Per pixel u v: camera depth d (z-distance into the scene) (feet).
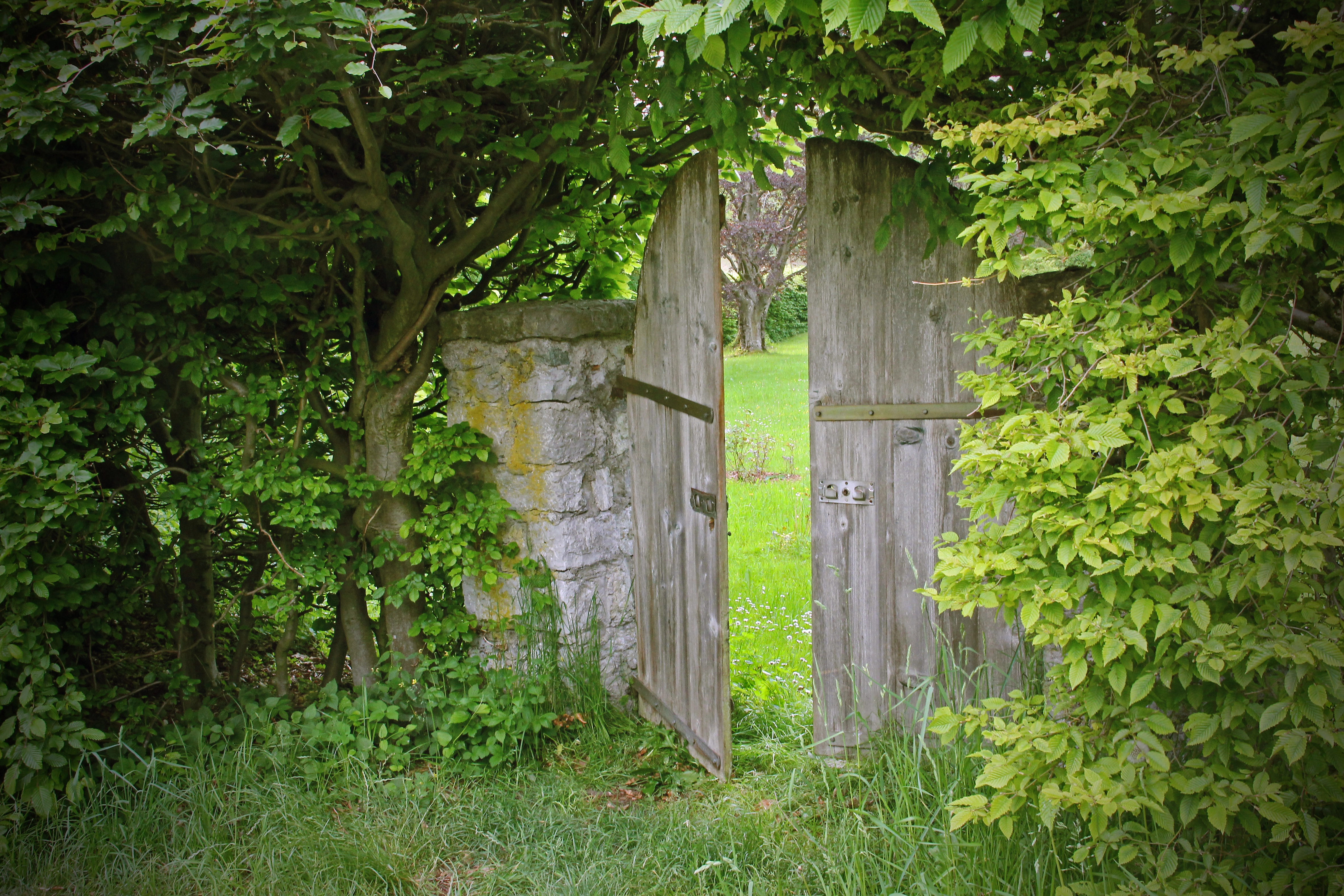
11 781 8.32
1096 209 5.97
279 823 8.77
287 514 10.33
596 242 13.30
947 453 10.18
